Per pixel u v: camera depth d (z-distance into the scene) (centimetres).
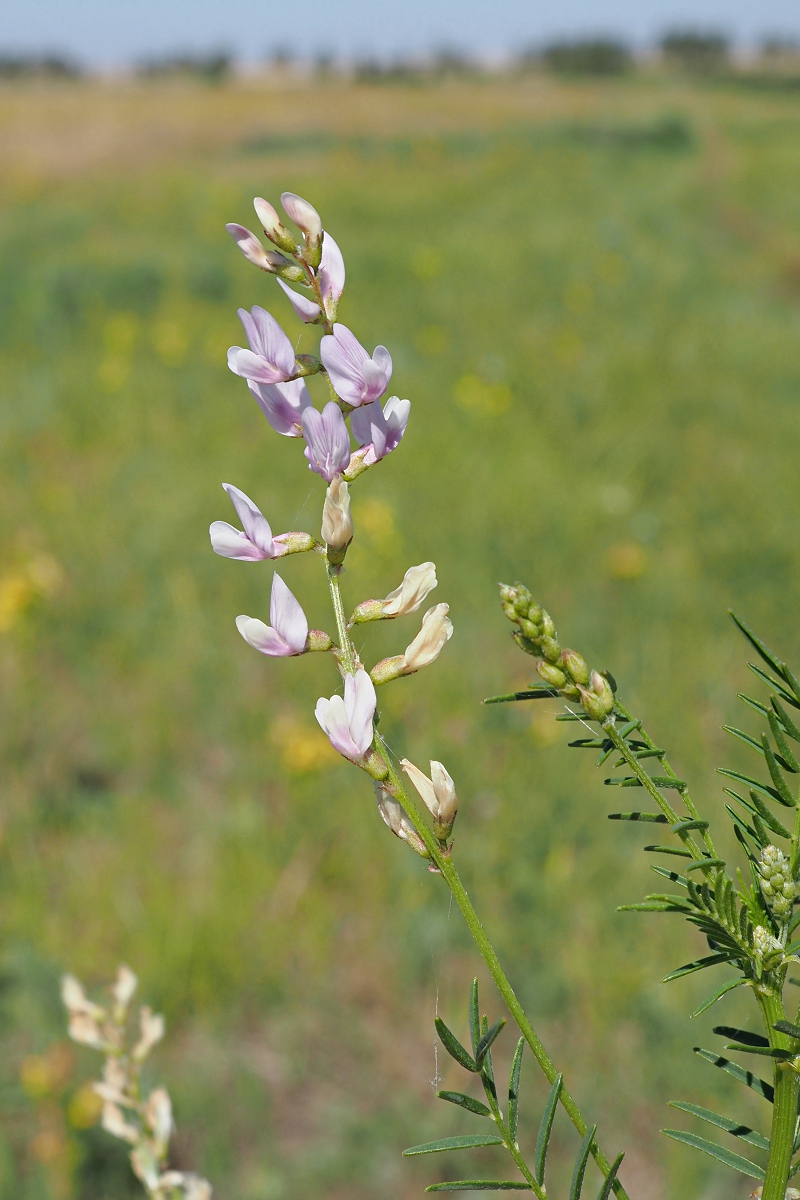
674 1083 304
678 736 438
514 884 369
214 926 353
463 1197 293
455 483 698
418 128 3744
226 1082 317
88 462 752
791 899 69
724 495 695
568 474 721
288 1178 297
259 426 822
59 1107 295
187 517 650
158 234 1775
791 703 71
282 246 81
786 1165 71
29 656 507
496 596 568
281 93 5372
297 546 81
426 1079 320
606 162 2927
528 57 7406
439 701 479
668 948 343
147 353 1012
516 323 1156
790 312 1359
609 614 555
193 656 515
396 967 348
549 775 423
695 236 1912
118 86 6166
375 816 400
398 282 1345
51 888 378
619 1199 70
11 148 3131
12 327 1127
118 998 154
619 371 972
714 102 5447
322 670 512
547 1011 329
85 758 451
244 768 440
